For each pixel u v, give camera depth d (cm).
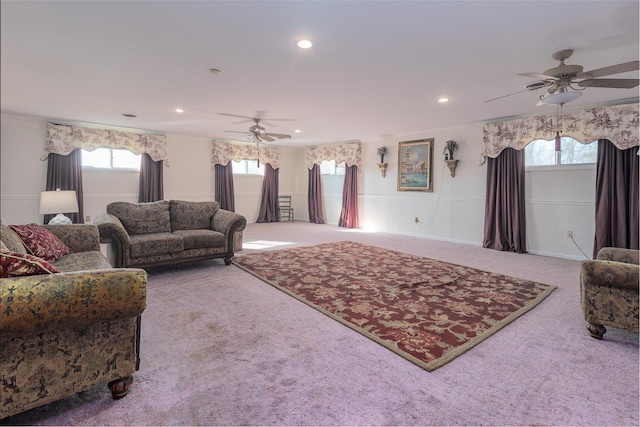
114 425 143
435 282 354
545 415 152
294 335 231
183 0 203
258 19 225
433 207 650
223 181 805
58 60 299
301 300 299
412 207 686
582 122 456
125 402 159
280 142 853
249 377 181
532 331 240
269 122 582
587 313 227
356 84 361
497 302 296
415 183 678
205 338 225
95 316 145
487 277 376
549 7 206
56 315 136
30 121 565
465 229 602
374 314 268
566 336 231
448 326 246
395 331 238
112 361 157
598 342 222
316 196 904
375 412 153
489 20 224
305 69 318
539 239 514
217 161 788
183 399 162
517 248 522
